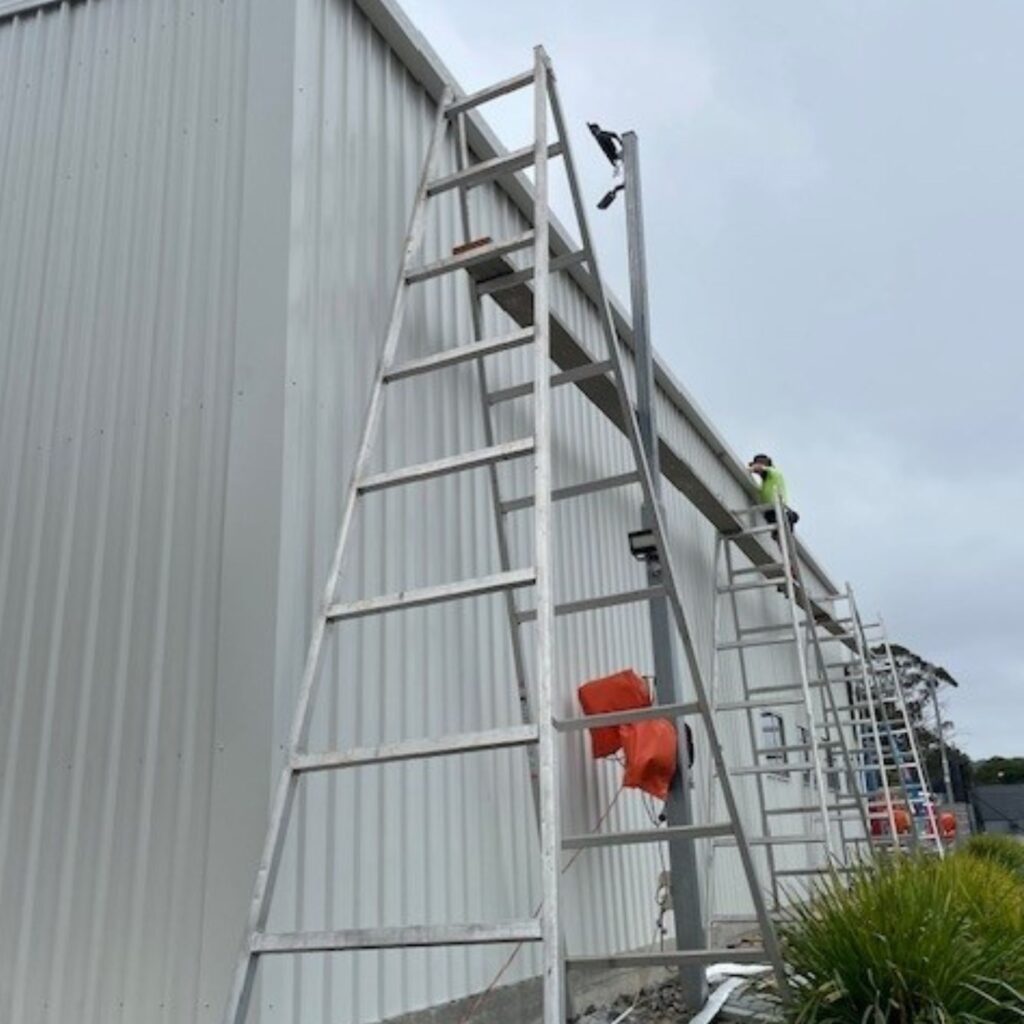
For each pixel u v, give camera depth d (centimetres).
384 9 488
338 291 422
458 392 511
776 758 1145
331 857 357
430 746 263
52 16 517
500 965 448
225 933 319
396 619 423
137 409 408
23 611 405
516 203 627
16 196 487
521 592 533
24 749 383
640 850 661
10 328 461
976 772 5116
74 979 340
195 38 460
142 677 367
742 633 927
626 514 768
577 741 603
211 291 407
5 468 435
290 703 347
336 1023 347
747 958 387
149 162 450
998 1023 372
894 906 404
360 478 344
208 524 373
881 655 2005
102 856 351
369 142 470
